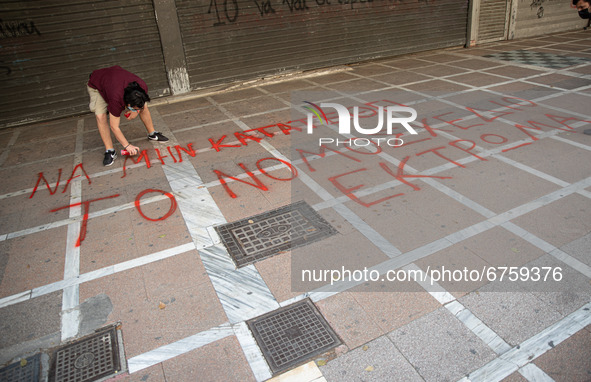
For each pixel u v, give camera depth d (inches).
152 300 120.0
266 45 351.3
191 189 182.7
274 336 106.4
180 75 327.0
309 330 107.6
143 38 306.5
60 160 225.0
